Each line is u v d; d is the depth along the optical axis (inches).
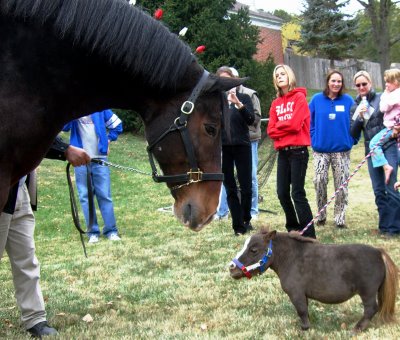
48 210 404.2
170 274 211.6
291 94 245.9
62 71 116.6
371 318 136.6
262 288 182.2
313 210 350.3
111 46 115.3
